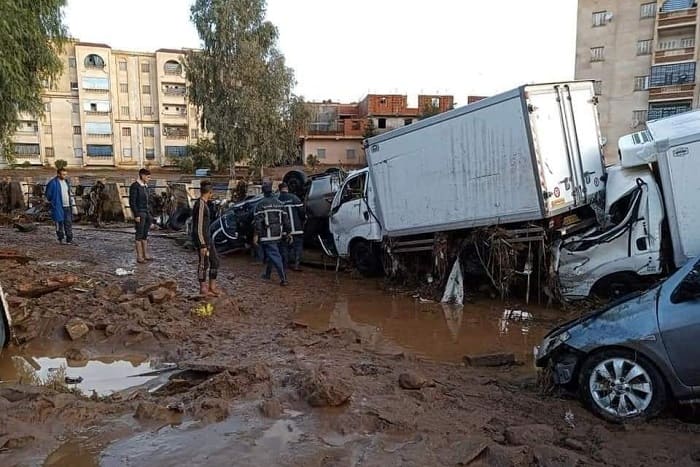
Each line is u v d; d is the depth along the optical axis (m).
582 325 4.82
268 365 5.78
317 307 9.17
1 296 6.43
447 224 9.59
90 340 6.87
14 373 5.87
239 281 10.95
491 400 4.96
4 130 13.87
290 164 59.53
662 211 7.95
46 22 13.54
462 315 8.68
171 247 15.14
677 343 4.21
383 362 6.11
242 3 39.28
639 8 42.38
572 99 9.15
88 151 70.06
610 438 4.10
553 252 8.68
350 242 12.01
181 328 7.27
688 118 8.62
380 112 67.31
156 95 72.81
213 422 4.36
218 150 40.66
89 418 4.41
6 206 24.23
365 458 3.77
